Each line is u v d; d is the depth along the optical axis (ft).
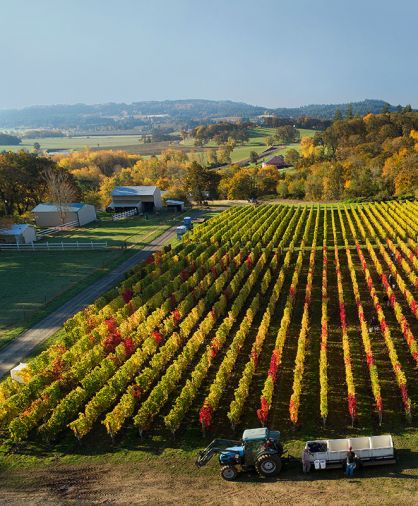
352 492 80.59
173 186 503.61
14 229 283.79
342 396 110.42
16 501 82.94
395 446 92.07
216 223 302.66
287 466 88.74
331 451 85.81
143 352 130.72
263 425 101.14
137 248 268.00
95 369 122.21
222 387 112.68
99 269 227.40
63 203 343.26
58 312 172.76
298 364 115.34
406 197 401.90
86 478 88.48
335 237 261.03
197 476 87.66
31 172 391.24
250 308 155.43
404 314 154.61
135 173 648.38
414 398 107.76
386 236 258.16
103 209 428.56
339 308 163.32
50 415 110.83
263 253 225.15
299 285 190.19
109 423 98.07
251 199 452.76
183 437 99.76
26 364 125.49
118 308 167.32
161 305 167.94
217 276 204.23
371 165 491.31
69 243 278.67
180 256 227.20
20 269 231.30
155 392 107.76
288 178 521.24
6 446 99.91
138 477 88.12
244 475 87.56
